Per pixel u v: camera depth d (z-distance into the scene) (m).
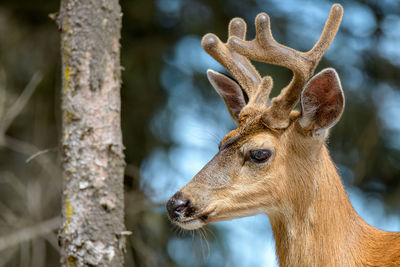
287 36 15.97
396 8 17.09
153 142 15.75
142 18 16.25
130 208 12.68
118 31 7.27
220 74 8.39
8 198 14.98
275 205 7.43
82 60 7.03
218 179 7.36
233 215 7.41
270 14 16.28
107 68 7.10
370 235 7.60
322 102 7.21
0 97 14.11
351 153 16.20
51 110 16.16
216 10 16.42
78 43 7.04
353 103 16.08
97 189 6.92
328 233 7.35
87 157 6.93
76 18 7.07
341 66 16.09
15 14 16.67
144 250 12.70
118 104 7.17
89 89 7.01
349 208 7.58
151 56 16.09
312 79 7.09
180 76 16.12
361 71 16.66
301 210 7.39
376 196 16.77
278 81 14.90
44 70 16.31
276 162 7.32
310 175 7.37
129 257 12.67
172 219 7.40
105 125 7.03
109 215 6.96
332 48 16.19
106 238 6.92
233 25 8.30
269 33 7.16
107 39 7.13
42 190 13.66
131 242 12.74
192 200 7.32
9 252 13.33
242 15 16.52
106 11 7.15
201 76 15.88
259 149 7.27
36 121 15.95
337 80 6.98
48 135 15.95
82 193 6.90
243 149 7.35
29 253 13.55
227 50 8.25
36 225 12.77
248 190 7.32
